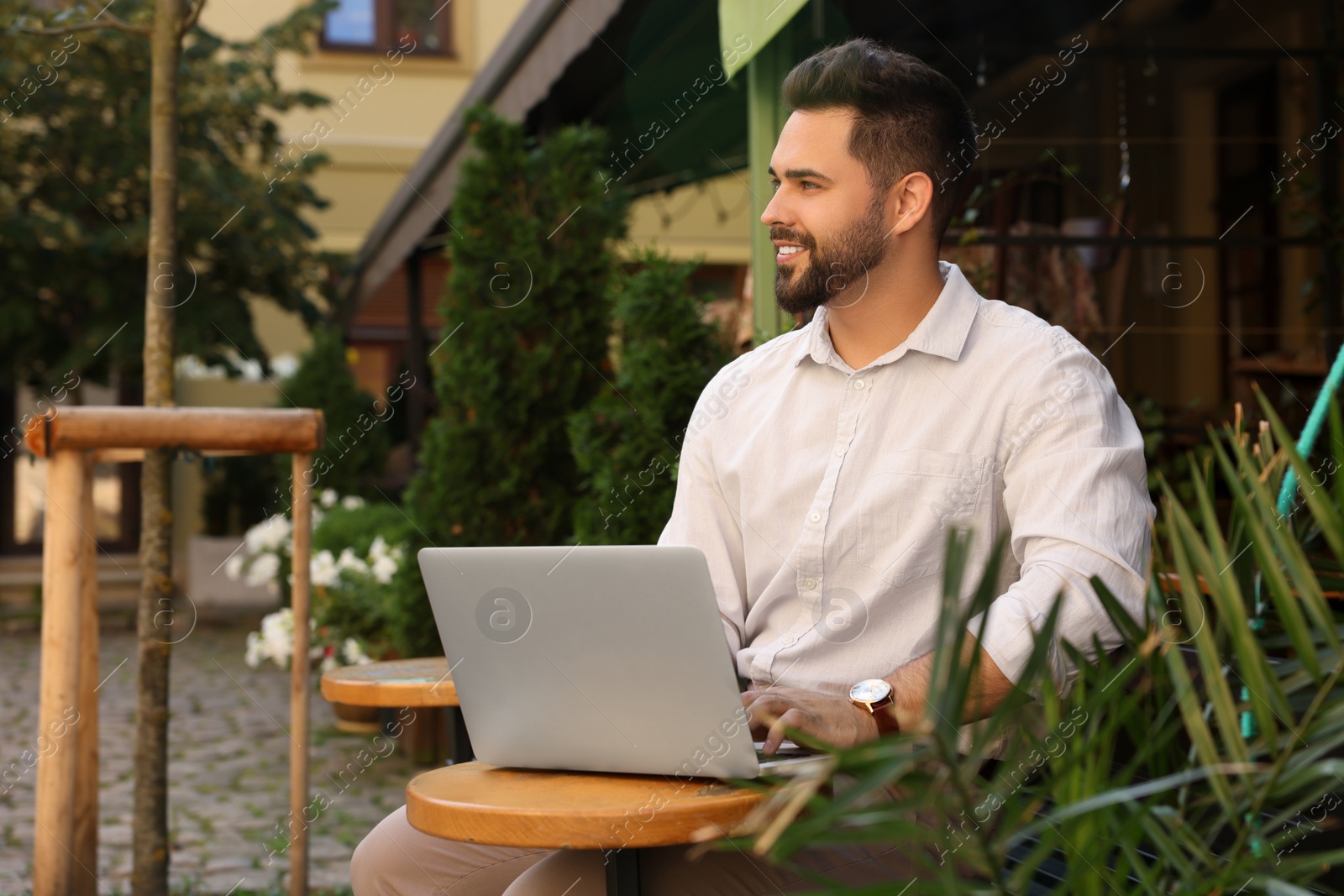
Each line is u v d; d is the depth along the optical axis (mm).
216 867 3473
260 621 10461
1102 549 1484
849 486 1712
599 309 4359
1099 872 914
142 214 10875
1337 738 882
